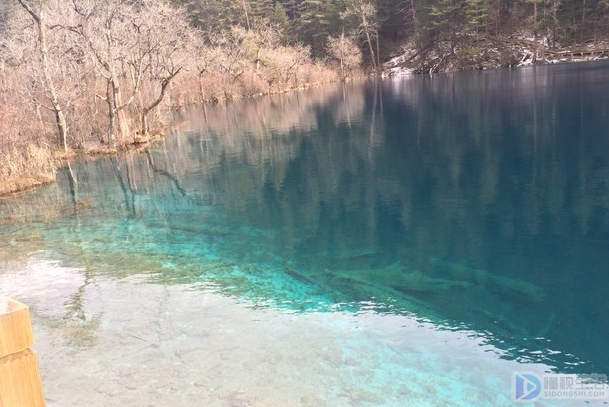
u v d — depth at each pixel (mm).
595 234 7957
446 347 5008
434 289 6473
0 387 1029
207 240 9188
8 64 24672
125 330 5664
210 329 5605
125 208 12070
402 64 59844
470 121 20281
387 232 8977
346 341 5199
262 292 6637
